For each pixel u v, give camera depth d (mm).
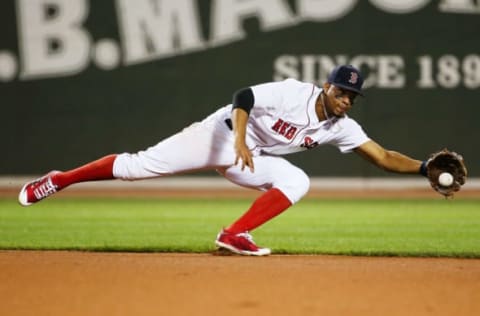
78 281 19672
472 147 58188
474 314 16172
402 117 57688
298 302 17094
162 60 57750
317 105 23656
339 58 57562
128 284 19234
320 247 28062
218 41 57688
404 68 57656
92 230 34156
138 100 57875
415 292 18500
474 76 57969
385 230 34969
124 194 55812
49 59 57562
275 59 57719
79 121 57906
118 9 57438
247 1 57625
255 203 24656
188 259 24094
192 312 16078
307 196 53938
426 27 57656
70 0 57281
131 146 58125
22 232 33094
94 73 57719
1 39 57344
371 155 24562
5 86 57625
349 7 57406
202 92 57938
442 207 47219
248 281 19734
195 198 52906
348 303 17047
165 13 57562
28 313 16000
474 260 25000
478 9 57688
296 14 57531
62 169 58094
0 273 21016
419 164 24516
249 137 24219
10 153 57969
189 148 24312
